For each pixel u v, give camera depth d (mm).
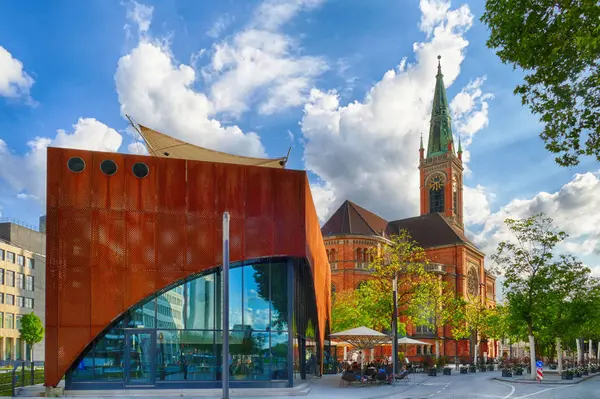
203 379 24750
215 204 25859
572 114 14055
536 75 14242
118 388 23766
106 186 24688
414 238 96562
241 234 25969
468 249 93312
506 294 42375
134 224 24734
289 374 25812
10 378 32469
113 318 23875
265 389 24469
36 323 89375
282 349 26000
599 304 46781
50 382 22969
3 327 90875
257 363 25609
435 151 119812
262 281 26406
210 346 25094
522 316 41688
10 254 94875
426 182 119000
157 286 24531
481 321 73875
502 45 14641
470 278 94375
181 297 25094
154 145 36688
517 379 39938
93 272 23969
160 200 25203
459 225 117500
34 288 103250
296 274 29984
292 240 26516
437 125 120938
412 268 53562
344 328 62344
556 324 44156
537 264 41500
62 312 23484
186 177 25703
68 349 23281
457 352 82625
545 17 13562
